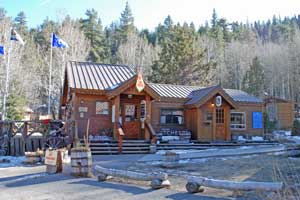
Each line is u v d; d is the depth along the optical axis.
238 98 26.36
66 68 22.08
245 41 77.19
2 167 13.27
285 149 17.45
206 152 16.39
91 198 7.54
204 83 42.06
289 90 58.81
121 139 18.14
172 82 41.16
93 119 19.83
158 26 81.00
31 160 14.20
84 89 19.33
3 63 37.78
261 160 14.02
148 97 19.91
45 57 45.66
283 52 65.44
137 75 19.39
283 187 7.02
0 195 8.01
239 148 19.66
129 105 20.81
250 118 26.11
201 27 82.50
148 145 18.92
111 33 71.56
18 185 9.34
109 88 19.98
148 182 9.30
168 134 22.66
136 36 66.88
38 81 44.97
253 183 7.16
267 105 36.16
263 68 60.06
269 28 98.81
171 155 12.59
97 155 17.16
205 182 7.70
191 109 23.41
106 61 56.03
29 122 17.30
